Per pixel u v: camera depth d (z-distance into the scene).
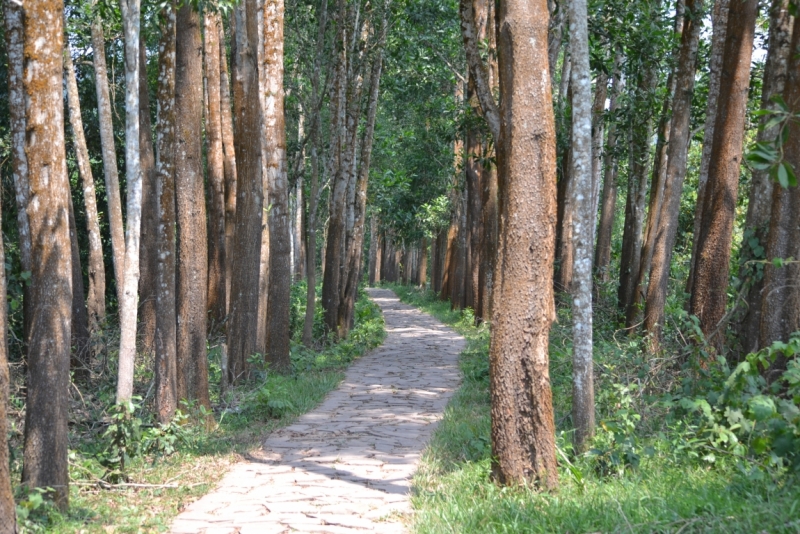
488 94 8.48
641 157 18.70
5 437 5.33
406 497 7.34
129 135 8.27
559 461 7.61
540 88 7.06
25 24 6.50
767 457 6.81
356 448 9.52
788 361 8.12
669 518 5.56
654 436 8.27
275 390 13.33
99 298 16.55
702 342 9.37
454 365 17.86
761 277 9.42
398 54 24.20
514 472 7.03
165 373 9.94
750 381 7.53
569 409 10.15
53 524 6.27
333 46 20.66
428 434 10.34
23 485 6.53
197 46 10.70
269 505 7.12
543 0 7.10
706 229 11.29
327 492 7.55
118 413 8.13
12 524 5.31
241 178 14.36
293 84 22.56
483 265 25.66
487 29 20.17
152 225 17.02
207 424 10.70
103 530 6.30
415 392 13.96
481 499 6.77
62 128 6.70
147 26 15.12
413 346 22.03
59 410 6.64
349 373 16.58
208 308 18.48
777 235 8.58
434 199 36.59
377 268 71.94
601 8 15.10
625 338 13.59
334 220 22.03
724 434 7.23
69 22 14.58
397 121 30.19
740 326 10.24
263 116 16.56
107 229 22.09
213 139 17.88
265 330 16.23
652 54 15.24
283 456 9.12
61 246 6.68
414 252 62.25
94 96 20.23
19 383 9.91
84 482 7.61
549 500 6.43
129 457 8.34
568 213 21.52
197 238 11.07
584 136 7.60
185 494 7.54
